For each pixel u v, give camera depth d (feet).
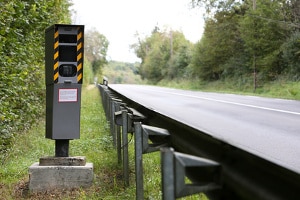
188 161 8.45
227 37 147.43
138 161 15.24
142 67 374.43
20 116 33.14
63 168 20.06
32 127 38.47
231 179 8.68
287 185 6.95
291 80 107.34
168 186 8.85
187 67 224.53
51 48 21.39
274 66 117.80
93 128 40.78
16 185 20.63
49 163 20.49
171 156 8.87
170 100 69.21
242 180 8.15
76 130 21.27
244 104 58.90
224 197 9.00
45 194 19.38
